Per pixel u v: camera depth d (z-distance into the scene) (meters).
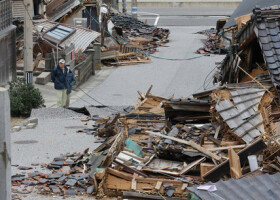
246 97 14.50
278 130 13.12
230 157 11.31
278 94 14.17
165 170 12.52
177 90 27.41
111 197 11.90
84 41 33.69
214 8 75.62
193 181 11.78
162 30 50.19
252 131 13.30
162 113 18.34
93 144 16.44
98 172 11.99
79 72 28.39
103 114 20.77
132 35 46.06
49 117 20.05
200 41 47.97
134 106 20.05
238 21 19.83
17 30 32.81
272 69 14.79
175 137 14.25
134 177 12.02
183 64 36.12
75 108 21.12
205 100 17.89
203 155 12.78
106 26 39.50
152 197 11.63
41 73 28.31
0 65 25.09
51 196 11.87
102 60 36.62
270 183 9.43
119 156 13.38
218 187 9.29
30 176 12.95
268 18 15.82
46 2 43.56
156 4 77.50
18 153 15.17
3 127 6.86
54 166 13.70
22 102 21.06
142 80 30.61
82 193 12.09
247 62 18.12
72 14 45.84
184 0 77.38
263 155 12.26
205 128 14.50
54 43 30.58
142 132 16.55
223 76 19.25
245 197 8.89
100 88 28.25
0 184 6.96
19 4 37.97
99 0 43.88
